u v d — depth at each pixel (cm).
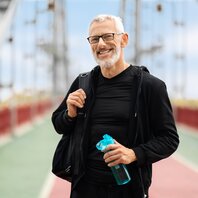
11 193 998
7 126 2416
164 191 1006
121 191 353
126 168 348
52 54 4972
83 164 356
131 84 357
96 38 350
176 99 3472
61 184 1093
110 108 354
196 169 1333
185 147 1988
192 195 965
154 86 355
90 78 365
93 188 357
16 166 1404
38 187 1066
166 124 353
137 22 2369
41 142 2162
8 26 1498
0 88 2266
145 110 355
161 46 2883
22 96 3316
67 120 367
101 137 354
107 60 347
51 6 1536
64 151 379
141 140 354
